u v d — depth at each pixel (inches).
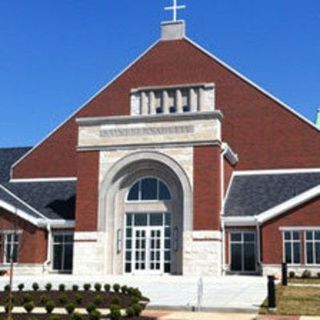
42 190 1718.8
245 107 1737.2
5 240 1496.1
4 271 1440.7
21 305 822.5
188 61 1820.9
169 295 933.2
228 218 1403.8
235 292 949.8
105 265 1413.6
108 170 1445.6
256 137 1708.9
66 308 730.8
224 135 1733.5
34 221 1496.1
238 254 1402.6
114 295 865.5
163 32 1867.6
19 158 2042.3
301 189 1486.2
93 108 1862.7
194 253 1354.6
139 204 1435.8
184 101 1787.6
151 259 1406.3
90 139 1473.9
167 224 1413.6
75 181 1776.6
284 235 1366.9
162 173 1427.2
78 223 1441.9
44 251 1503.4
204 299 876.0
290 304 816.3
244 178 1614.2
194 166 1387.8
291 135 1684.3
